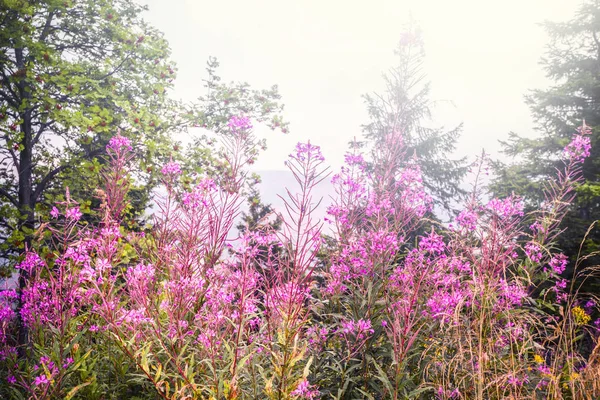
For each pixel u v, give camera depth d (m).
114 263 3.45
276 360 2.46
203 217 3.49
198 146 10.16
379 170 4.40
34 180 9.27
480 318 3.35
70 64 7.61
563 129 15.91
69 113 7.09
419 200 4.27
